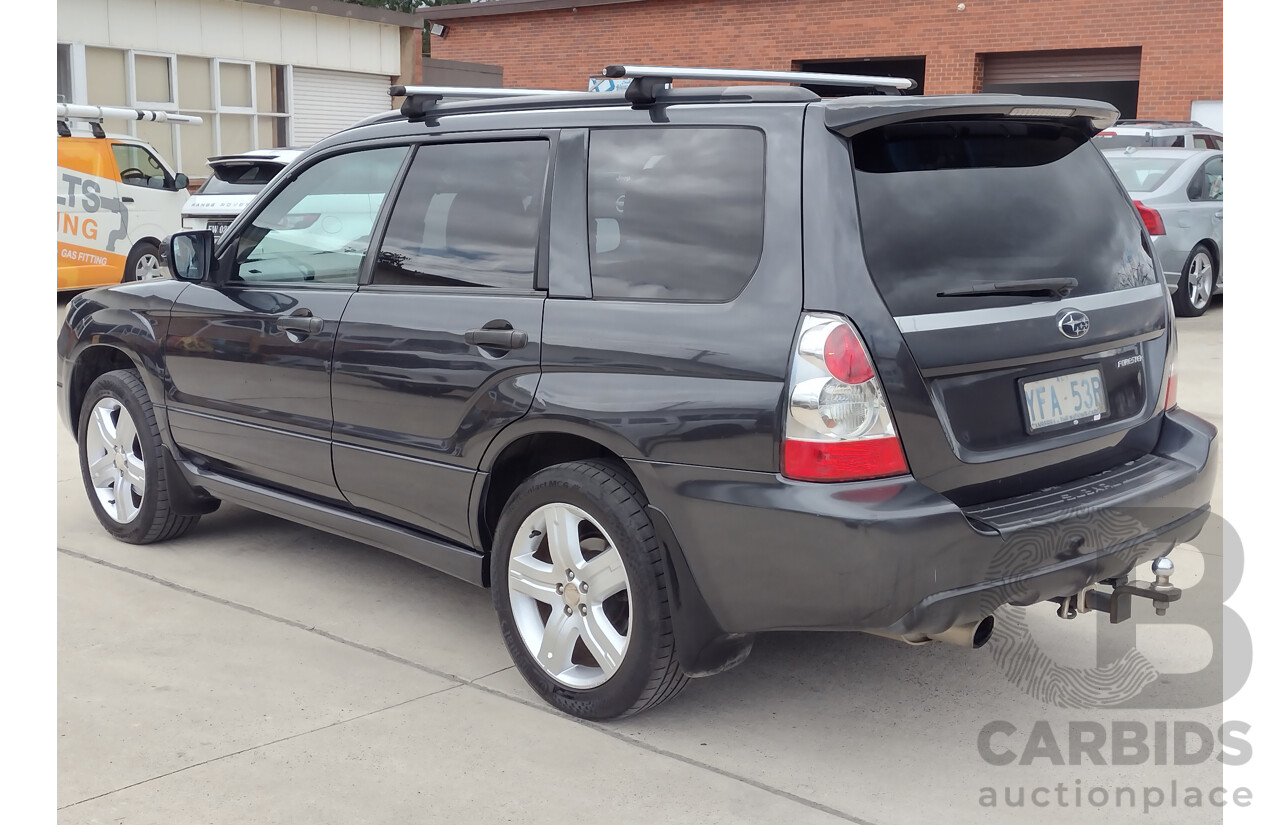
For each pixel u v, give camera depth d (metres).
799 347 2.92
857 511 2.85
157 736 3.36
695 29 25.33
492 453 3.58
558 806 3.01
